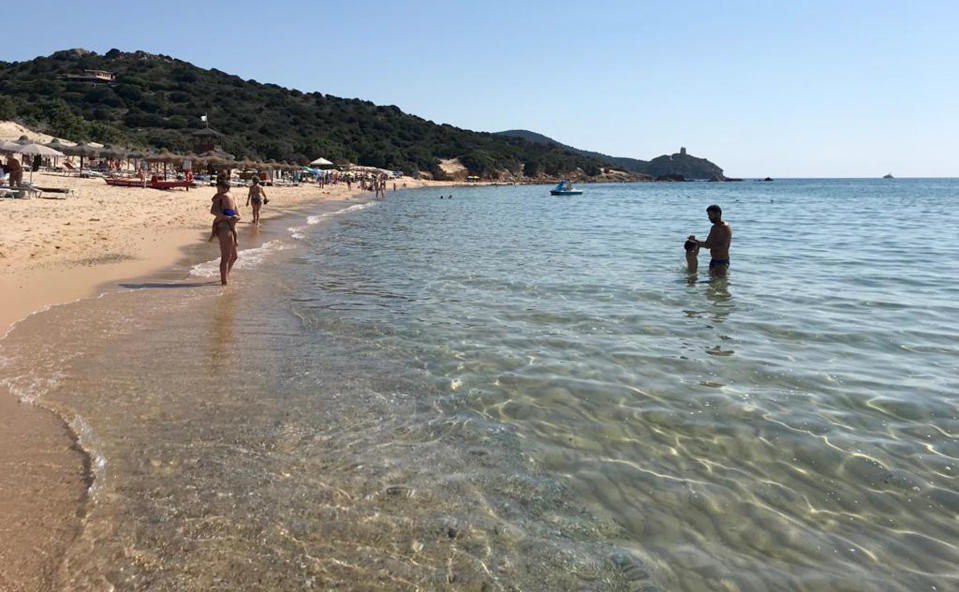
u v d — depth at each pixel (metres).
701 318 7.73
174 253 12.64
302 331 6.89
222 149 73.69
